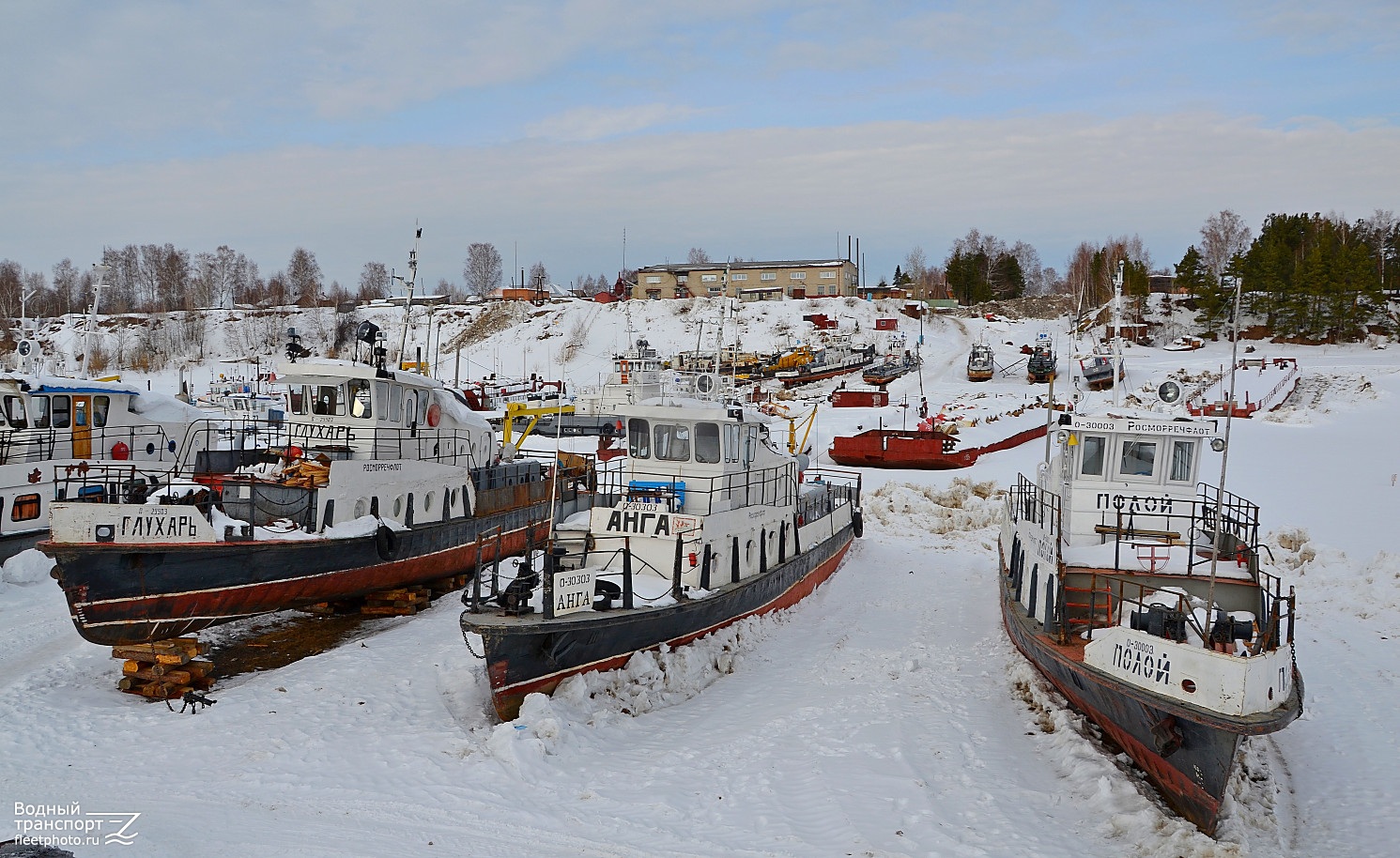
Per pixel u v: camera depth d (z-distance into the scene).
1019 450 50.44
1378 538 28.05
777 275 116.75
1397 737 15.62
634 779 13.57
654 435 20.94
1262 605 14.85
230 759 13.76
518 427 51.25
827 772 13.73
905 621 23.00
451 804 12.48
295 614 22.92
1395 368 65.12
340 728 14.91
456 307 115.12
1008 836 11.91
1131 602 14.89
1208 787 12.09
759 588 21.27
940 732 15.38
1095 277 100.94
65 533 16.22
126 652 16.70
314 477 20.28
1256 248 95.50
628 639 17.19
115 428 28.77
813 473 44.28
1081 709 15.58
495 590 16.75
